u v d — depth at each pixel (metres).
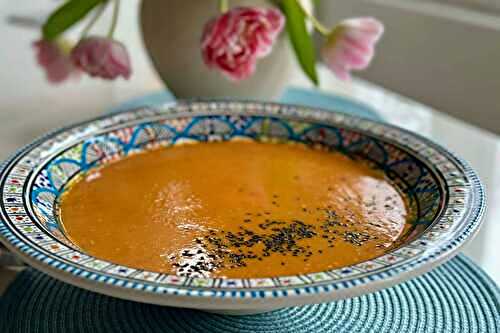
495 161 0.64
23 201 0.44
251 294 0.34
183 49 0.65
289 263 0.43
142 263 0.43
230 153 0.58
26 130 0.69
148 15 0.67
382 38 1.03
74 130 0.54
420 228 0.45
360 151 0.56
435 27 0.94
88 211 0.49
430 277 0.48
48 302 0.46
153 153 0.58
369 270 0.36
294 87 0.80
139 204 0.50
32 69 0.86
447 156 0.50
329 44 0.63
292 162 0.57
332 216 0.49
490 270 0.50
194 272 0.42
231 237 0.46
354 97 0.80
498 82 0.88
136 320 0.44
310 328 0.44
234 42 0.59
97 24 0.96
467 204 0.43
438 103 0.97
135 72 0.86
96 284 0.35
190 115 0.59
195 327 0.44
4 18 1.02
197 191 0.52
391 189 0.53
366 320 0.44
